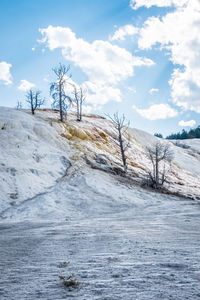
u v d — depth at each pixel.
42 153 30.73
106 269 3.74
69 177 27.33
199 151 89.81
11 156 26.83
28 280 3.41
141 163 44.59
